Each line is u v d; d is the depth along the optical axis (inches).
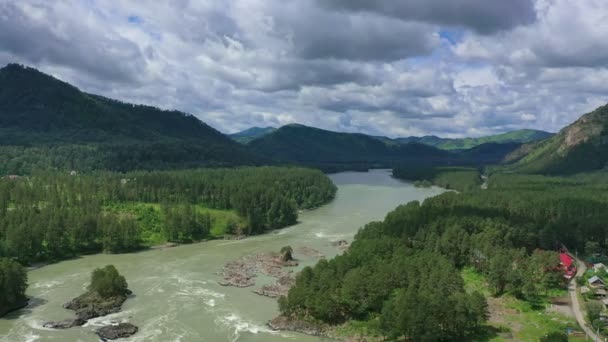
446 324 4284.0
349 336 4515.3
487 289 5772.6
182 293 5733.3
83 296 5364.2
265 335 4574.3
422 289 4904.0
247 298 5615.2
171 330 4653.1
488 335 4397.1
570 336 4360.2
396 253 6053.2
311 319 4810.5
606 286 5625.0
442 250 6747.1
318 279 5167.3
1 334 4461.1
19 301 5187.0
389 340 4350.4
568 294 5595.5
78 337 4436.5
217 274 6550.2
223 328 4722.0
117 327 4638.3
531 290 5344.5
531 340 4298.7
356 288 4840.1
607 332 4414.4
